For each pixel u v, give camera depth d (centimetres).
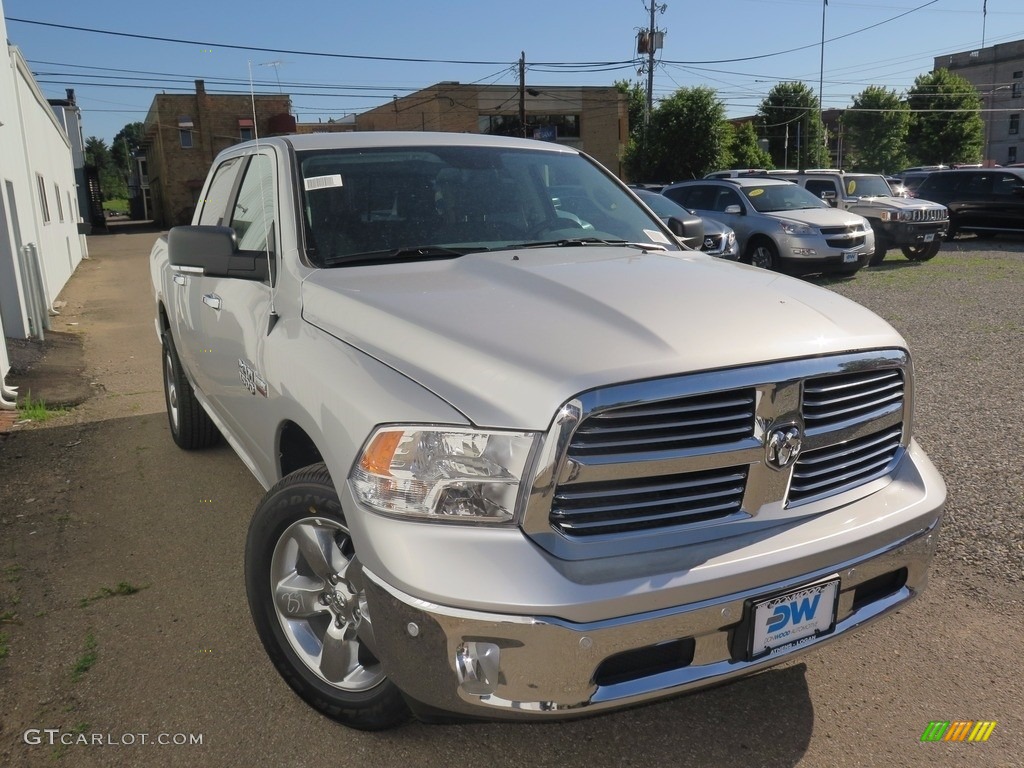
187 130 4497
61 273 1617
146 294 1470
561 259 310
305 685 269
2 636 321
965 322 965
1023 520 416
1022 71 7131
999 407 612
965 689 291
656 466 211
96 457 534
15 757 255
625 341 221
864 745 264
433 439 213
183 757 256
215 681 294
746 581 217
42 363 820
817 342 235
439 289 275
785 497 233
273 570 271
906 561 253
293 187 333
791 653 230
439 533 209
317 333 272
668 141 4588
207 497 461
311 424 254
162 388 731
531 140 416
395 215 336
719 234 1291
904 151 6888
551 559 206
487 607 201
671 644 217
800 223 1341
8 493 471
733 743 266
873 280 1372
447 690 210
